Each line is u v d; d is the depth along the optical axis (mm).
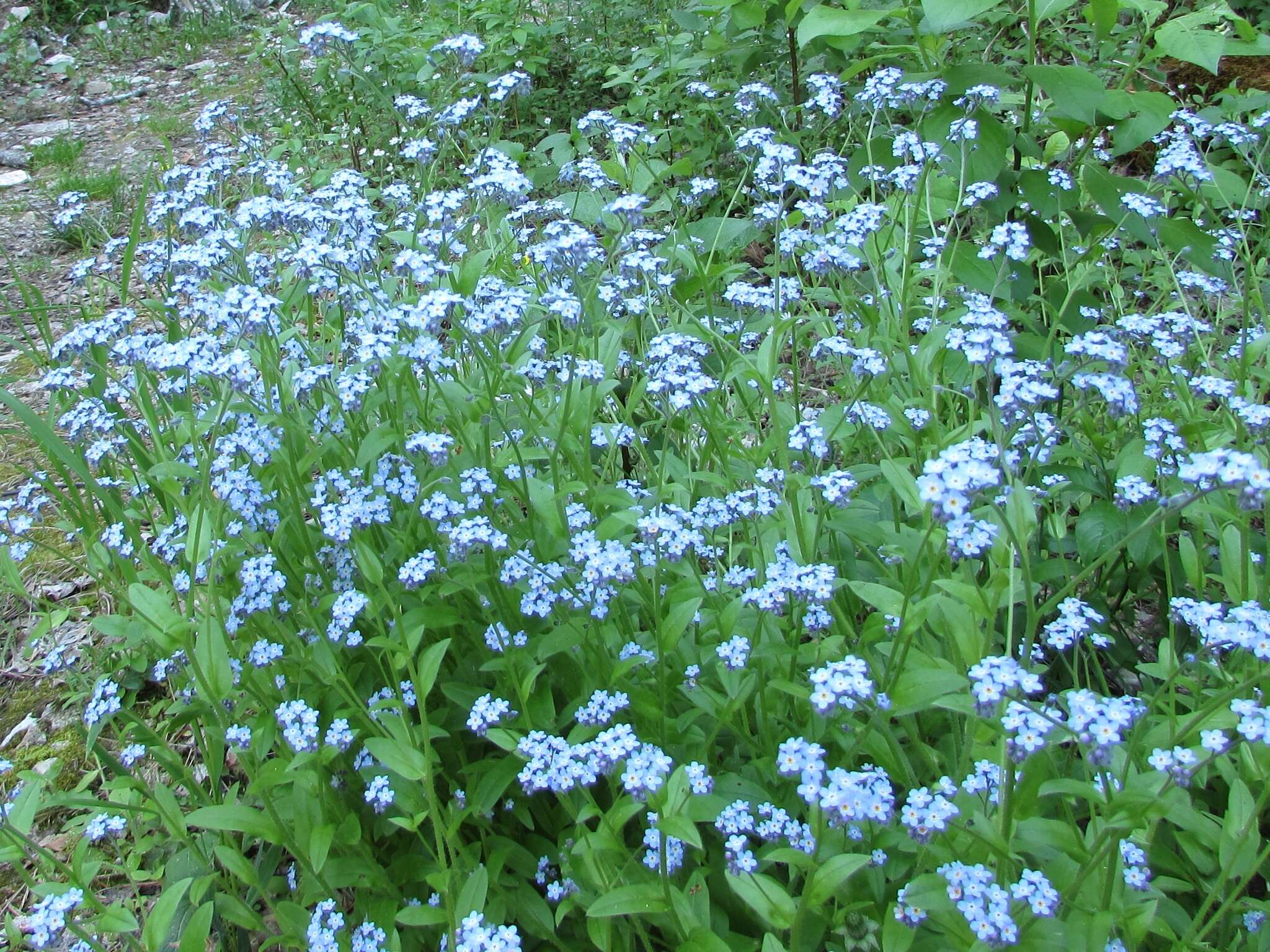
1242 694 647
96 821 728
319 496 840
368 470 873
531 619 815
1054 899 533
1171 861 649
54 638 1119
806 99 1670
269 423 825
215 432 880
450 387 808
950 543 626
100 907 649
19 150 2625
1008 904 528
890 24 1431
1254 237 1283
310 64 2676
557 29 2094
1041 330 1068
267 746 762
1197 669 765
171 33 3549
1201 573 732
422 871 729
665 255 1107
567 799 621
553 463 817
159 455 939
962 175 976
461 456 855
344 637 771
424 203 1018
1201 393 849
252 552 836
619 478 1024
